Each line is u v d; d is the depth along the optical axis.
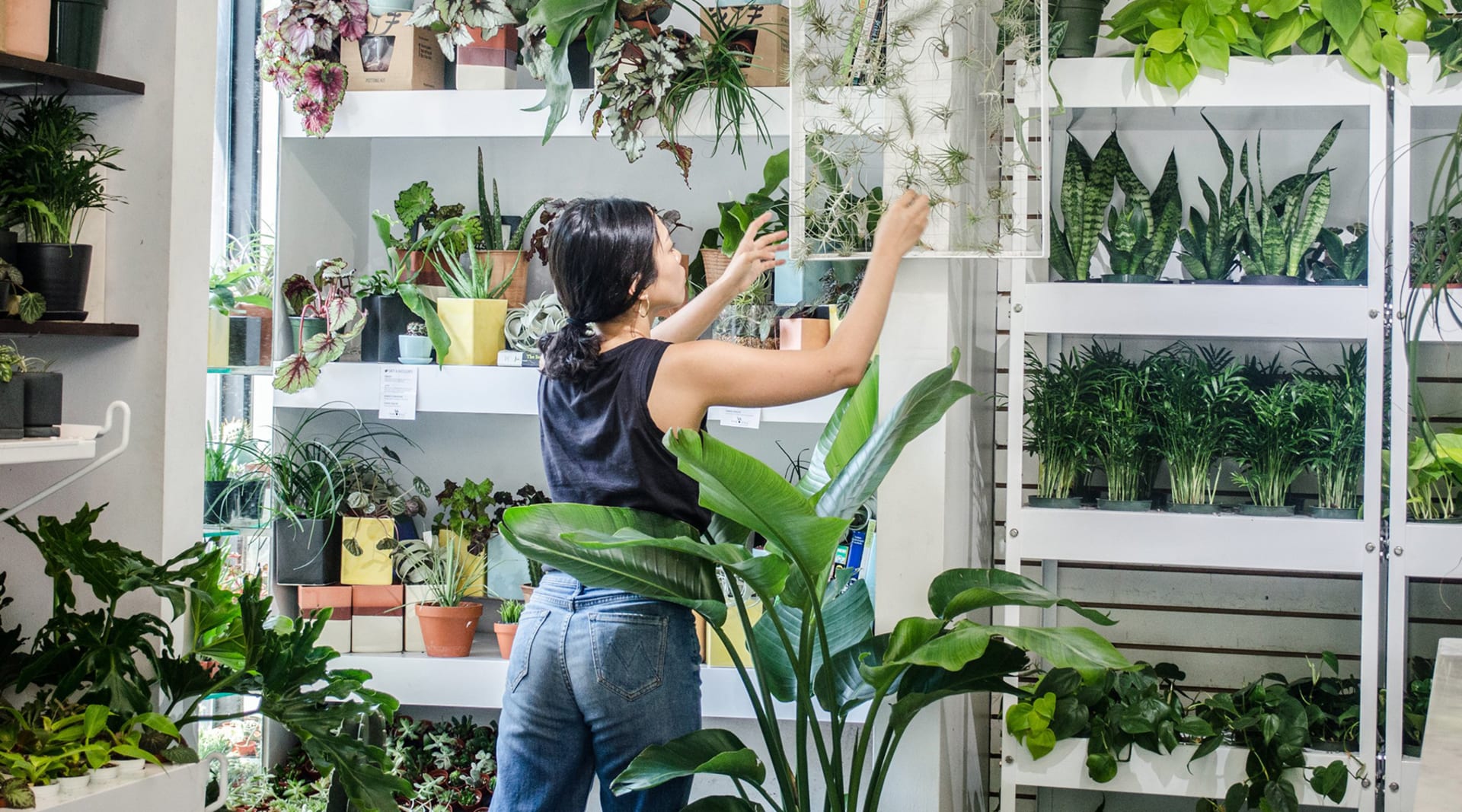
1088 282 2.67
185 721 2.02
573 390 2.13
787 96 2.95
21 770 1.71
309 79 3.05
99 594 1.94
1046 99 2.22
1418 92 2.45
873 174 2.96
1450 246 2.40
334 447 3.41
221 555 2.12
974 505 2.91
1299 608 3.00
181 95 2.14
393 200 3.58
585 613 2.06
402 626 3.18
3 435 1.74
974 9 2.41
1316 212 2.62
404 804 3.00
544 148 3.49
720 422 3.08
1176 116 2.78
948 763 2.51
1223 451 2.66
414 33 3.11
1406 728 2.50
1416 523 2.43
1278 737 2.43
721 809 2.12
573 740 2.11
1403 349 2.44
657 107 2.89
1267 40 2.48
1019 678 2.56
